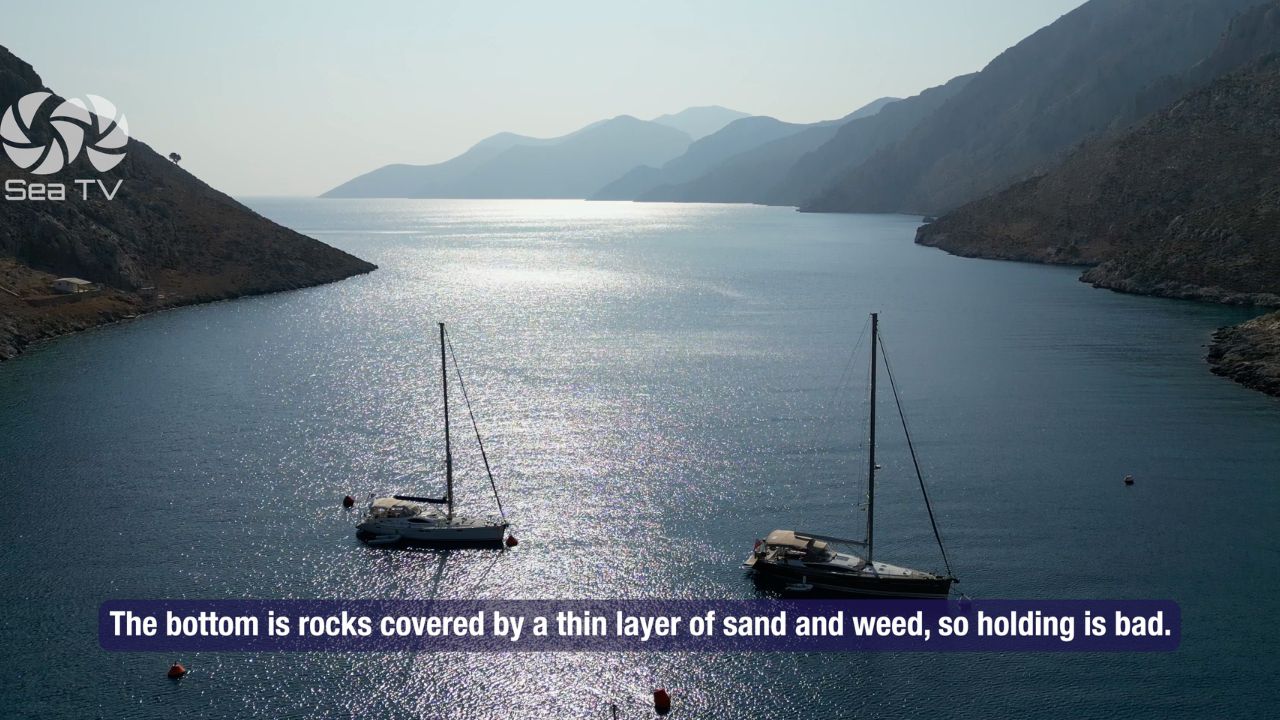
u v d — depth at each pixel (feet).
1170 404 296.10
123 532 196.24
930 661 152.66
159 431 265.34
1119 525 200.64
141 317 485.15
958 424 273.95
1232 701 141.38
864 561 177.37
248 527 199.82
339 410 289.33
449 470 200.95
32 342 404.77
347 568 183.01
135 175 650.84
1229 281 550.77
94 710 138.92
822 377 338.34
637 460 242.17
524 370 351.87
